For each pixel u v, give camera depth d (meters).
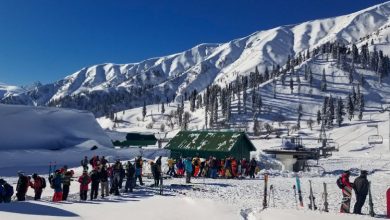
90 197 25.17
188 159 34.62
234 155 49.03
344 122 193.12
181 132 54.19
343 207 21.00
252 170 42.09
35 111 63.88
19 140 57.78
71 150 57.66
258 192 29.59
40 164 50.09
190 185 32.59
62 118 67.06
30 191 29.38
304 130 177.75
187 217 19.11
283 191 30.59
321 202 25.56
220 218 18.97
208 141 50.78
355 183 20.80
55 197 23.34
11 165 47.66
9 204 20.75
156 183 31.81
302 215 19.39
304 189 32.25
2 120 57.78
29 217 17.59
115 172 27.00
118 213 19.78
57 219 17.52
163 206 21.94
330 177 44.72
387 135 133.50
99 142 69.25
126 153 59.25
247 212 20.89
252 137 150.50
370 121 189.50
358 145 117.12
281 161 58.56
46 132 61.94
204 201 23.36
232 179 39.28
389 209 19.92
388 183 38.66
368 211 22.30
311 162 67.38
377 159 78.94
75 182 33.75
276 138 143.25
